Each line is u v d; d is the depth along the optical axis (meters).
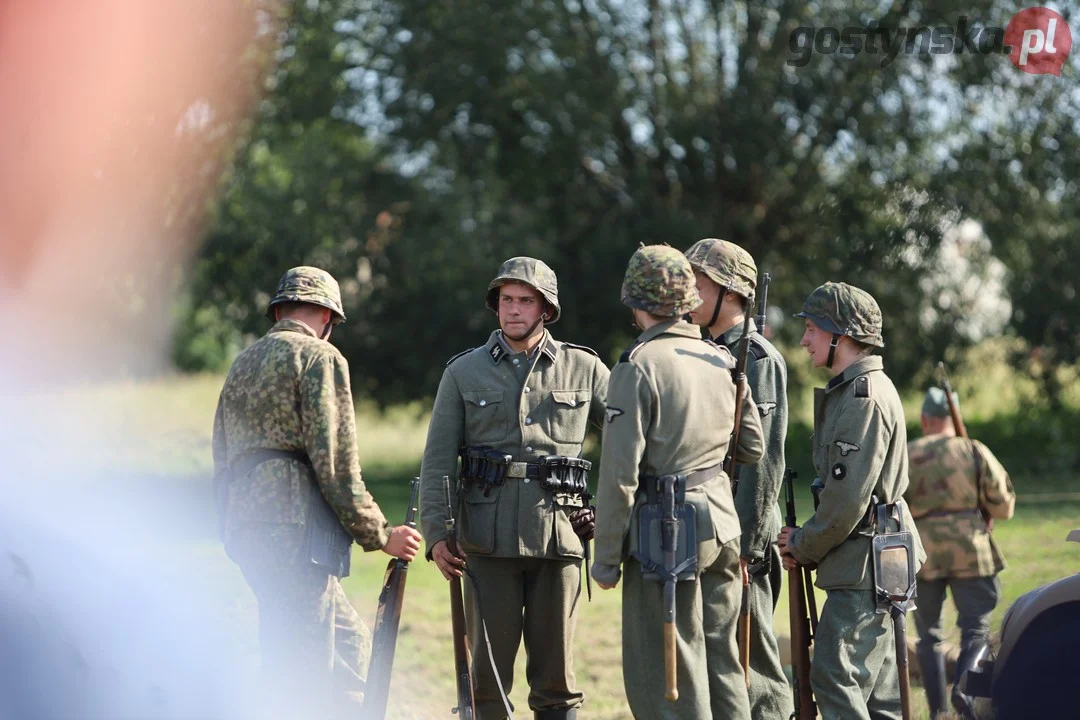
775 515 8.84
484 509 8.36
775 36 33.50
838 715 7.79
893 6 32.03
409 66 34.56
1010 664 7.75
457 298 34.75
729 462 7.49
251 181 34.28
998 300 34.81
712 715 7.29
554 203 36.22
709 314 8.59
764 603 8.56
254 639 8.79
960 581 10.14
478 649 8.45
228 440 7.86
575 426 8.52
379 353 35.75
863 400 7.91
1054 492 28.17
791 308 35.00
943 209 32.56
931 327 34.00
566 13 34.38
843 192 33.06
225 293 34.69
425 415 38.28
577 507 8.51
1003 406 38.66
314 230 35.00
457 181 35.47
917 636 10.91
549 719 8.52
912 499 10.45
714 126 33.47
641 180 35.19
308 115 34.84
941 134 33.28
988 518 10.42
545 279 8.50
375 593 16.30
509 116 35.62
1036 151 32.41
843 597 7.93
